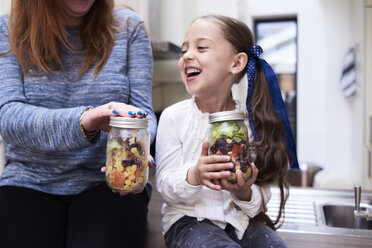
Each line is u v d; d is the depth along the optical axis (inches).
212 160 33.0
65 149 37.3
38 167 42.3
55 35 43.4
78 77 44.2
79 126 35.4
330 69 123.0
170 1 105.6
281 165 42.9
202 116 42.4
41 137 37.0
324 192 70.4
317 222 55.2
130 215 40.6
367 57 107.0
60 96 43.0
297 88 126.9
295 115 129.2
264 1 125.4
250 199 38.9
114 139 34.0
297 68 126.4
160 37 104.9
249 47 43.5
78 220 39.4
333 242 47.8
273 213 58.6
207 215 39.5
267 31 129.4
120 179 33.9
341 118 123.7
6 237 36.5
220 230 38.3
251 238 39.6
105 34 45.8
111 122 33.5
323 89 124.9
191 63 40.4
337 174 109.1
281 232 51.1
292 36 127.7
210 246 34.7
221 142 33.6
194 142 42.2
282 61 129.2
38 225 38.1
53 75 43.0
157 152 43.5
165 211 42.7
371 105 107.4
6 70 41.8
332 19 121.2
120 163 33.8
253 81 43.1
